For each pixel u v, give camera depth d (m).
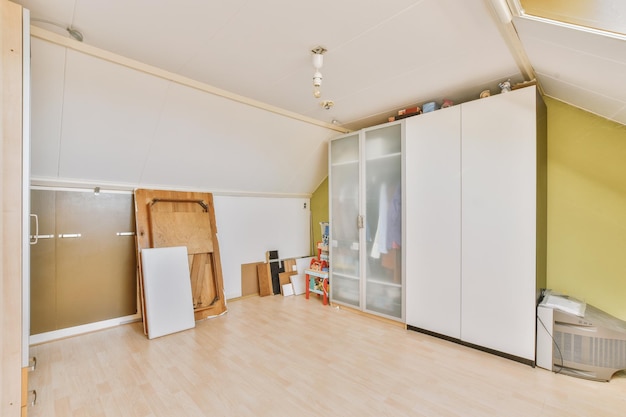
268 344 2.69
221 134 3.21
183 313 3.05
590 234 2.46
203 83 2.57
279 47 2.00
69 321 2.85
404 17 1.67
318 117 3.51
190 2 1.55
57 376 2.15
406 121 3.03
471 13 1.62
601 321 2.11
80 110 2.37
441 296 2.77
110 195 3.12
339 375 2.17
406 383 2.06
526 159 2.28
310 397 1.91
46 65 2.01
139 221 3.17
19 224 1.53
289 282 4.50
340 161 3.73
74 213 2.89
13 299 1.51
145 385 2.04
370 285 3.38
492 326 2.46
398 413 1.76
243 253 4.21
